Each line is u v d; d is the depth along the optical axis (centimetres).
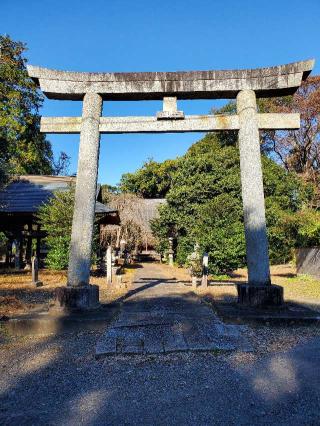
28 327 523
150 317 571
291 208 2325
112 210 1486
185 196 2169
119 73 654
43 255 2033
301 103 2545
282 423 268
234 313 555
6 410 295
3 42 1967
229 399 310
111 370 382
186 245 1811
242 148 637
